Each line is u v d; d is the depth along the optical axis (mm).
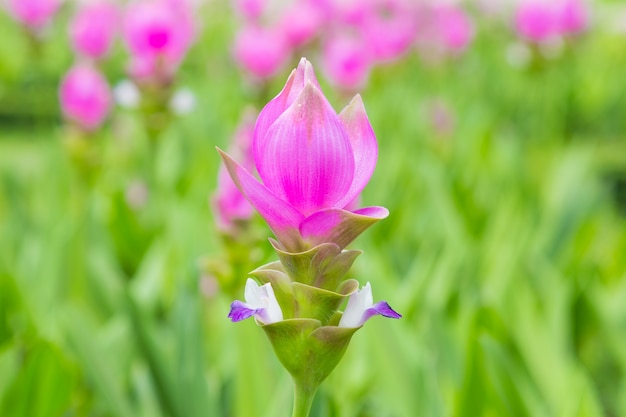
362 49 6637
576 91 10258
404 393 2902
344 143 1384
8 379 2957
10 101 11383
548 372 3225
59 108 11555
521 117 9266
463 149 6984
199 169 5910
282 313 1497
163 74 4746
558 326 3697
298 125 1379
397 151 6246
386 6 10375
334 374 3193
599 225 6008
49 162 5727
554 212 5500
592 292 3955
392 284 3707
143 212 5359
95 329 3684
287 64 7008
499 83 10281
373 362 3070
